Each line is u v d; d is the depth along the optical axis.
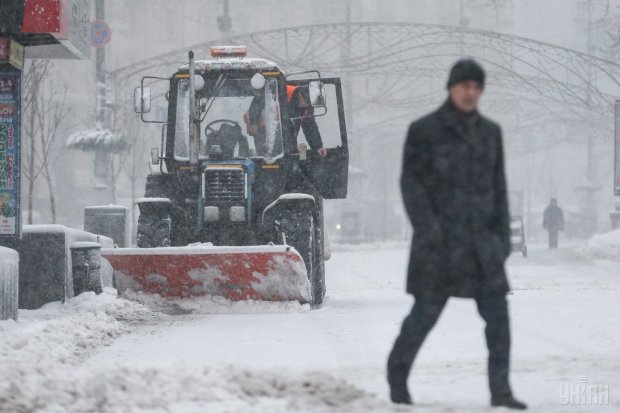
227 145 36.88
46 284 35.81
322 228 38.94
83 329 26.12
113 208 52.19
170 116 37.56
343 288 49.16
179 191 37.16
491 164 14.74
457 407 14.45
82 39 35.56
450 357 21.09
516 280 52.09
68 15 32.75
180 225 36.69
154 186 37.38
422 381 17.34
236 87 37.28
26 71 75.75
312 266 35.44
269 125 37.03
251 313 32.66
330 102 38.16
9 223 32.56
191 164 35.69
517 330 25.98
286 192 37.75
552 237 110.81
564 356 20.59
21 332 24.52
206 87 37.25
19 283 35.75
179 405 14.34
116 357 22.78
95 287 37.34
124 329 28.11
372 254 98.75
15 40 32.16
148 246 35.56
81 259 36.81
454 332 25.94
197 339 25.69
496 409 14.23
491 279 14.54
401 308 34.25
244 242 36.53
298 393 15.26
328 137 37.94
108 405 14.31
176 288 33.47
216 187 36.06
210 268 32.59
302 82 39.16
